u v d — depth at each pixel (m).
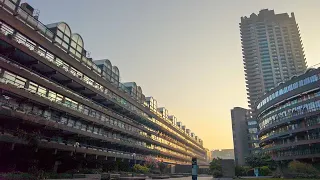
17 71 31.31
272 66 162.88
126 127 65.25
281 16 176.25
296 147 62.09
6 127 30.95
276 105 71.19
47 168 37.25
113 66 61.97
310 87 58.78
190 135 160.25
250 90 160.50
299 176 44.41
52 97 38.03
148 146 82.31
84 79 47.09
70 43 43.88
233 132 120.25
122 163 52.94
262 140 81.69
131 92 72.31
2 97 29.80
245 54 171.50
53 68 37.12
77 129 41.41
